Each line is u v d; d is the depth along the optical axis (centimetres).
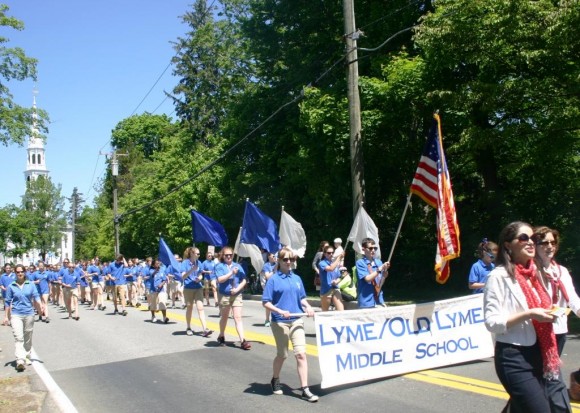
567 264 1739
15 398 746
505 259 409
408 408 616
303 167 2220
